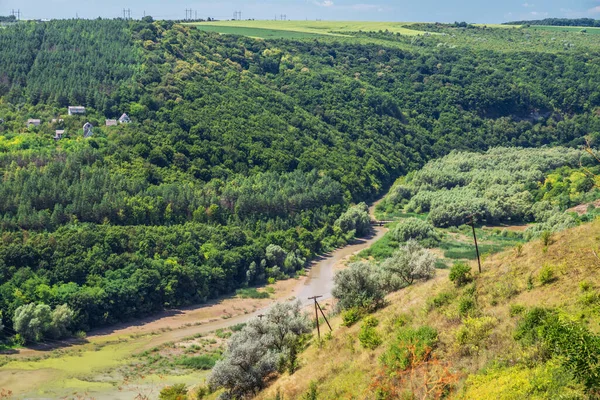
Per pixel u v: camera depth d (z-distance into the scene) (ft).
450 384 123.44
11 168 388.37
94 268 330.13
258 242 406.41
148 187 412.98
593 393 99.09
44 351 281.95
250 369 186.50
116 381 247.70
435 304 159.02
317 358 179.22
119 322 319.47
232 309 343.05
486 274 158.71
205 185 450.30
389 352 145.18
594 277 134.51
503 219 469.16
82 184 382.01
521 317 132.77
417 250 230.07
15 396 232.12
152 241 363.15
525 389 110.52
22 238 331.36
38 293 304.91
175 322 323.57
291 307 212.23
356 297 203.31
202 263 370.53
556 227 384.47
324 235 452.76
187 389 230.07
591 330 116.88
